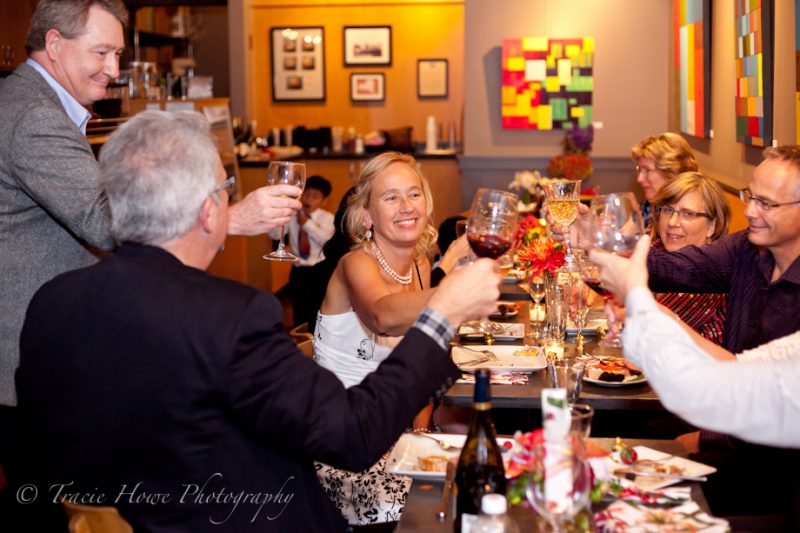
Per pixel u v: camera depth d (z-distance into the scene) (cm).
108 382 150
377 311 230
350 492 247
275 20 1117
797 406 140
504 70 761
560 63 756
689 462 187
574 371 229
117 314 151
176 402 149
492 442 165
